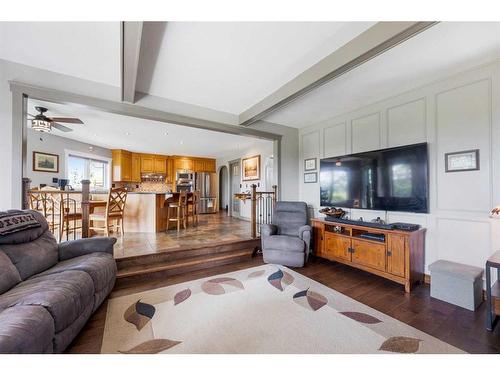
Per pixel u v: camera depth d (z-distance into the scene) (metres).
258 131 4.14
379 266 2.79
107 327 1.84
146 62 2.33
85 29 1.89
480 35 1.89
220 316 2.01
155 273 2.90
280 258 3.38
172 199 5.11
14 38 2.00
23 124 2.40
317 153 4.30
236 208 7.73
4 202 2.29
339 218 3.54
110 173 7.20
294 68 2.45
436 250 2.69
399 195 2.94
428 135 2.76
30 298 1.36
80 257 2.26
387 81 2.71
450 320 1.96
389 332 1.79
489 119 2.31
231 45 2.05
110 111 2.90
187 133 5.24
